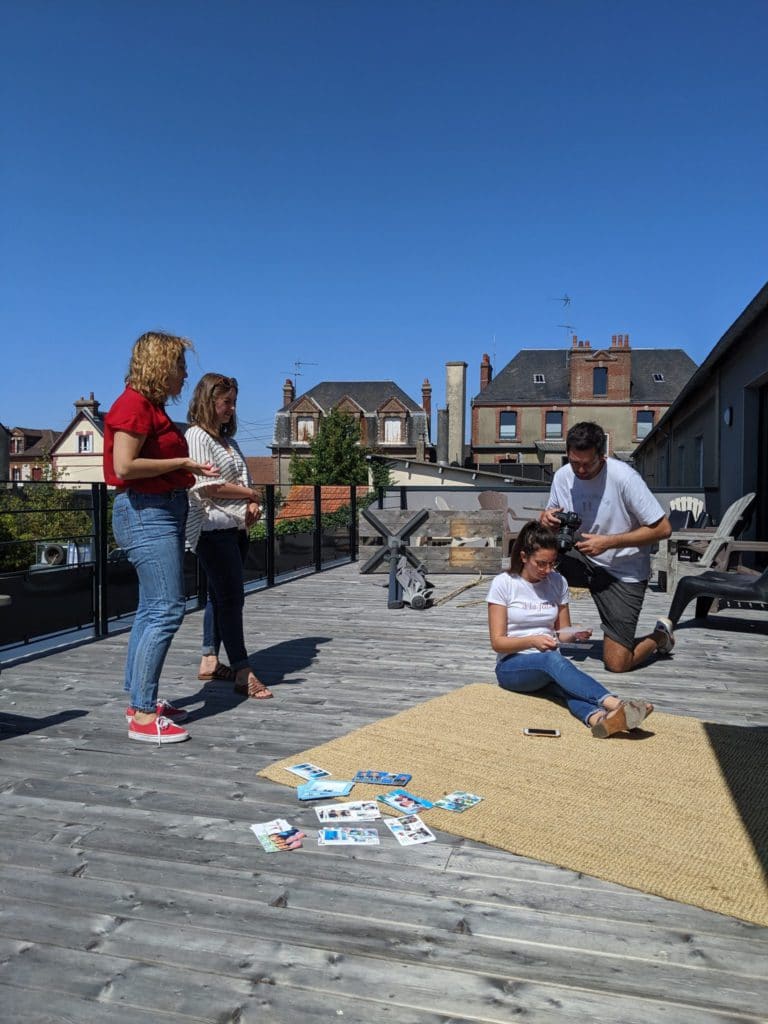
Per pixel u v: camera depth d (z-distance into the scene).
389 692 4.05
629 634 4.43
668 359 48.44
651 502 4.20
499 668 3.88
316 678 4.36
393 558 7.29
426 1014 1.59
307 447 48.22
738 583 4.90
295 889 2.07
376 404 49.59
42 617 5.13
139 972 1.73
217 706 3.80
